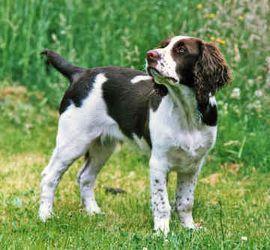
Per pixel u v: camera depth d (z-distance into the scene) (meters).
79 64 15.13
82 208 10.20
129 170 12.20
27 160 12.62
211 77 8.63
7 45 16.17
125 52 14.79
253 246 8.02
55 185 9.86
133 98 9.44
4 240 8.45
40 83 15.85
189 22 14.57
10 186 11.09
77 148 9.84
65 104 9.93
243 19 13.63
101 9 16.00
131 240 8.23
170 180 11.73
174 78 8.44
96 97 9.73
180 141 8.81
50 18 16.12
